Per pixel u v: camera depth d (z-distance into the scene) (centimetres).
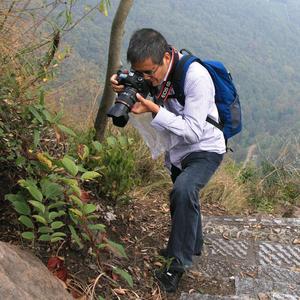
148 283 329
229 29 13962
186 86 299
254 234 438
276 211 565
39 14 333
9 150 295
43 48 335
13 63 321
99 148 329
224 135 328
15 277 220
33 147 299
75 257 306
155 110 295
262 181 648
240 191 564
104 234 348
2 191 300
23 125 295
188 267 360
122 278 319
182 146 326
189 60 302
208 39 11112
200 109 297
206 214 496
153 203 456
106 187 380
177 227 319
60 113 301
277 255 405
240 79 9656
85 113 485
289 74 11625
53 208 294
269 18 16450
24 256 242
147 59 287
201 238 369
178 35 10125
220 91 319
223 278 359
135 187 462
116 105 288
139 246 368
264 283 352
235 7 16450
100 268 294
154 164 516
